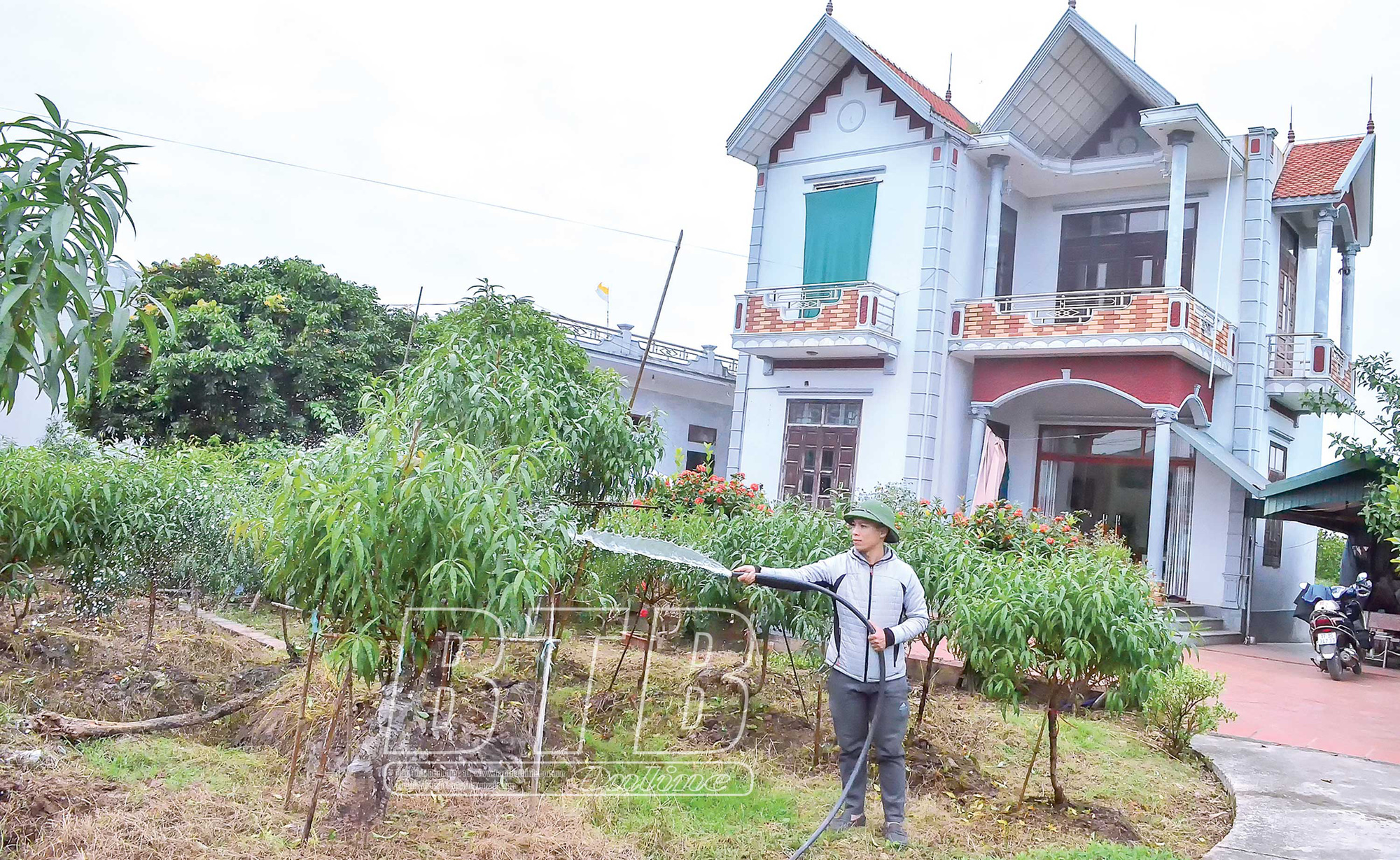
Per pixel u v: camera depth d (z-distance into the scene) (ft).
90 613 20.07
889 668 14.16
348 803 12.53
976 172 46.42
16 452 19.65
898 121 46.19
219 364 39.29
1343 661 33.17
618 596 21.13
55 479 18.30
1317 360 42.09
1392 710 26.53
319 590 11.69
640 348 55.21
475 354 17.16
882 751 14.03
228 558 19.95
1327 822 15.33
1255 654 36.60
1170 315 38.88
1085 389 45.93
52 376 9.05
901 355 44.93
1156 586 20.34
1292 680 30.96
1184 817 16.29
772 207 50.34
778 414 48.80
